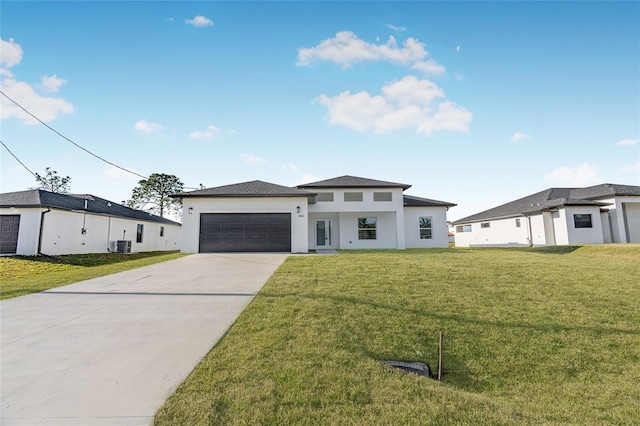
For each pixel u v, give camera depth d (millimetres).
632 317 5383
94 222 18953
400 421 2492
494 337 4672
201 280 7957
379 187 18422
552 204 20359
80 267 13367
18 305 5766
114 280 8109
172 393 2768
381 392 2941
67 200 18281
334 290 6520
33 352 3678
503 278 7840
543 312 5547
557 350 4398
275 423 2402
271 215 15328
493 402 3004
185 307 5559
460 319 5191
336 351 3762
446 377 3775
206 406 2564
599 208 19703
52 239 15852
